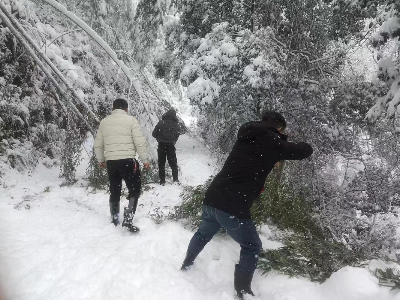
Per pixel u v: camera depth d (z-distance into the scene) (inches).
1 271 116.5
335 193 185.6
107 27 395.2
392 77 207.3
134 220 169.9
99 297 106.0
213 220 117.5
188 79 350.0
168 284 113.8
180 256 136.5
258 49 302.8
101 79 305.4
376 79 218.7
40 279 114.6
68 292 107.1
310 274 124.3
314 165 197.8
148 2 407.5
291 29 321.1
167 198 216.2
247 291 113.4
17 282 112.3
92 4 386.3
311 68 306.0
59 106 284.4
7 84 256.8
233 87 325.7
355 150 216.8
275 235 153.0
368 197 188.2
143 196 215.8
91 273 119.1
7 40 260.8
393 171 193.3
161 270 121.4
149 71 508.7
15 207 178.7
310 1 310.2
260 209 162.9
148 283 113.3
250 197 111.3
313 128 235.6
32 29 250.7
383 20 228.4
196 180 290.4
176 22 413.1
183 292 110.1
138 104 270.8
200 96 327.3
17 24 216.8
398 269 115.1
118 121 165.5
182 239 148.0
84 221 169.9
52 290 108.0
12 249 132.2
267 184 167.6
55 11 300.0
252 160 111.3
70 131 238.4
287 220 160.1
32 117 272.1
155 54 439.2
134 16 437.1
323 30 314.7
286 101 264.8
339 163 219.6
